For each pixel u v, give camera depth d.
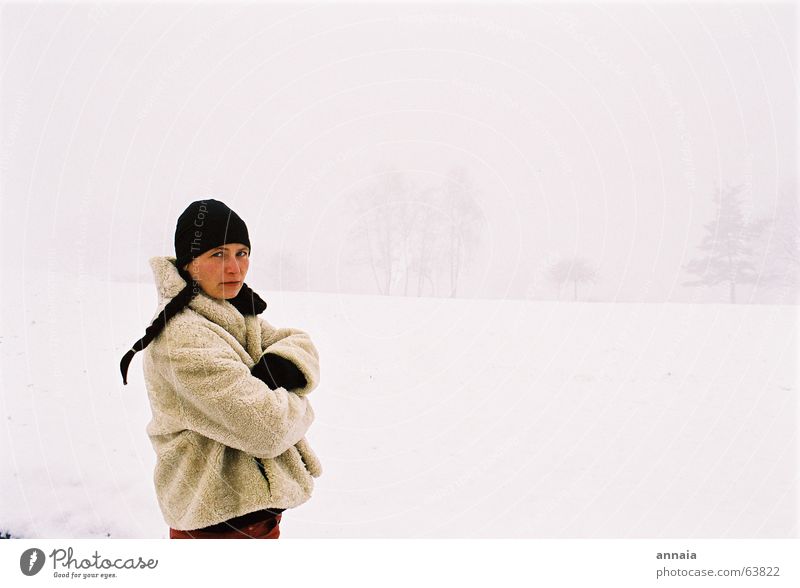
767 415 5.13
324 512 3.18
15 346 5.74
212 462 1.29
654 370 6.71
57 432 3.87
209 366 1.21
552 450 4.34
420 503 3.36
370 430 4.82
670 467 3.96
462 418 5.16
